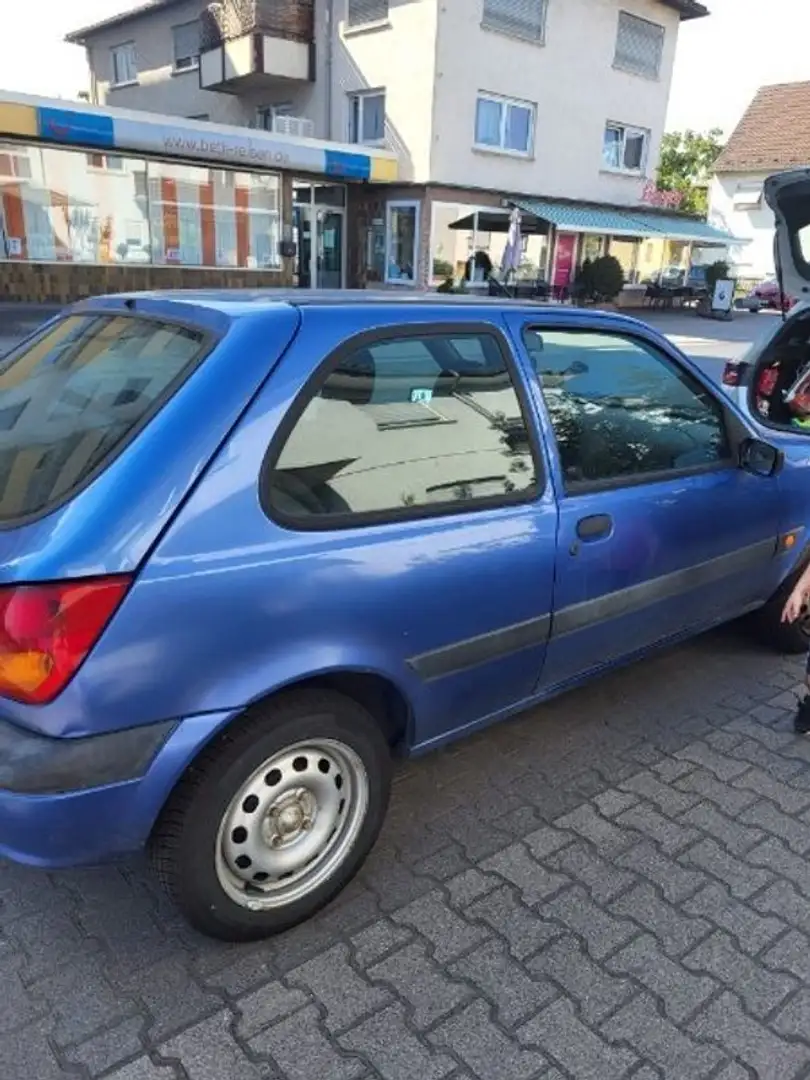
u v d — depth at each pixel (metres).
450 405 2.48
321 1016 2.07
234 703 2.03
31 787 1.86
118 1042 1.99
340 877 2.40
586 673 3.06
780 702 3.63
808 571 3.26
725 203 31.52
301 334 2.20
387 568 2.25
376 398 2.32
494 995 2.14
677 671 3.88
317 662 2.14
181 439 1.98
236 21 20.98
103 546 1.85
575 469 2.79
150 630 1.89
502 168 20.67
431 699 2.49
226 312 2.24
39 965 2.19
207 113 25.00
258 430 2.07
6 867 2.54
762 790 3.01
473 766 3.12
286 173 18.70
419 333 2.43
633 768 3.12
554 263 22.50
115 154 16.38
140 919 2.36
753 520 3.47
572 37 21.02
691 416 3.27
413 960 2.24
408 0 18.73
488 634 2.56
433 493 2.41
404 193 19.91
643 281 25.20
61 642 1.82
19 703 1.87
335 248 21.39
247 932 2.25
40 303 16.31
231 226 18.45
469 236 20.75
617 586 2.93
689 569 3.22
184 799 2.05
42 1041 1.98
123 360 2.31
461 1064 1.95
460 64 19.11
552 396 2.78
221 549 1.98
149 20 25.61
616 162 23.59
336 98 20.98
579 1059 1.97
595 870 2.59
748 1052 2.00
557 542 2.67
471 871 2.58
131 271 17.34
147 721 1.93
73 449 2.10
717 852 2.68
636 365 3.09
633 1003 2.12
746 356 5.93
